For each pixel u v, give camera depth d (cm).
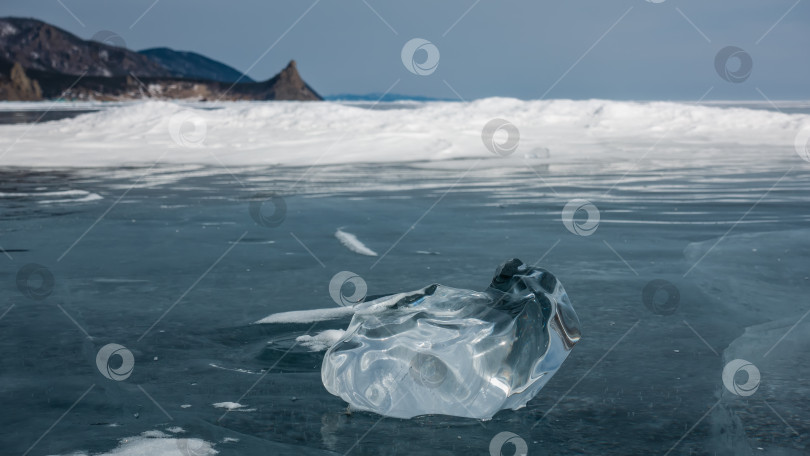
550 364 190
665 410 185
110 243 458
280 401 191
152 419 177
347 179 873
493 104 2389
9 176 903
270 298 312
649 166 1034
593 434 169
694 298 309
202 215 582
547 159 1147
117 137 1476
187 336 255
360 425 175
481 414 181
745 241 456
